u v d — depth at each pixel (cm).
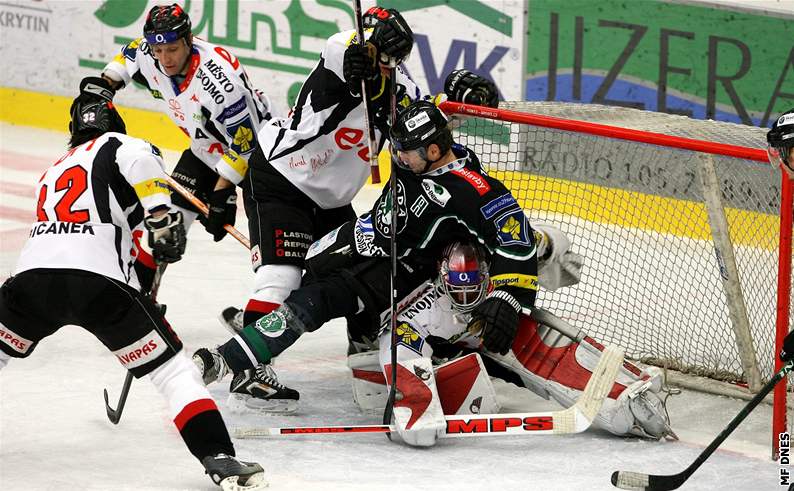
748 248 1597
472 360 1230
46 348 1564
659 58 2658
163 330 1053
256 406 1310
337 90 1334
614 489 1062
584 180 1703
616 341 1595
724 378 1455
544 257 1355
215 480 1018
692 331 1541
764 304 1652
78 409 1305
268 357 1223
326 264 1275
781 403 1157
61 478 1074
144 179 1056
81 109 1124
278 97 2981
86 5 3166
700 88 2655
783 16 2595
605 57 2680
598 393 1184
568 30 2686
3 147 3059
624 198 1739
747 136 1384
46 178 1080
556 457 1166
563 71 2705
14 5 3284
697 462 1026
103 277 1030
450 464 1138
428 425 1167
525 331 1274
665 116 1521
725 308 1723
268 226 1368
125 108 3145
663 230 1748
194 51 1521
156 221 1056
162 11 1496
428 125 1168
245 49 2989
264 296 1343
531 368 1262
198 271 2092
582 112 1556
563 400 1246
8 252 2153
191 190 1628
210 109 1517
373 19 1333
